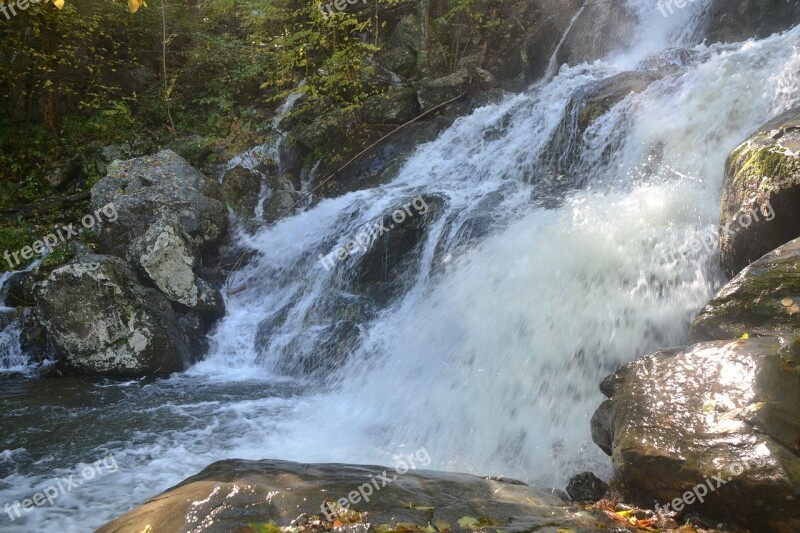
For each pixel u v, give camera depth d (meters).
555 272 6.28
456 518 3.15
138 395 6.78
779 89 6.69
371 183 10.74
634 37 11.73
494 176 9.46
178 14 14.62
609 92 8.39
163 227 8.47
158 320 7.74
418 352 6.78
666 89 7.87
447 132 10.77
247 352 8.20
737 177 5.38
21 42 12.38
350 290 8.52
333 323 7.93
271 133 12.39
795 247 4.34
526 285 6.41
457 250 7.66
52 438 5.59
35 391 6.95
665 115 7.54
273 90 13.77
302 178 11.78
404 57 13.43
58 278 7.45
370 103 11.95
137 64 14.56
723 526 3.16
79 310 7.44
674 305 5.43
